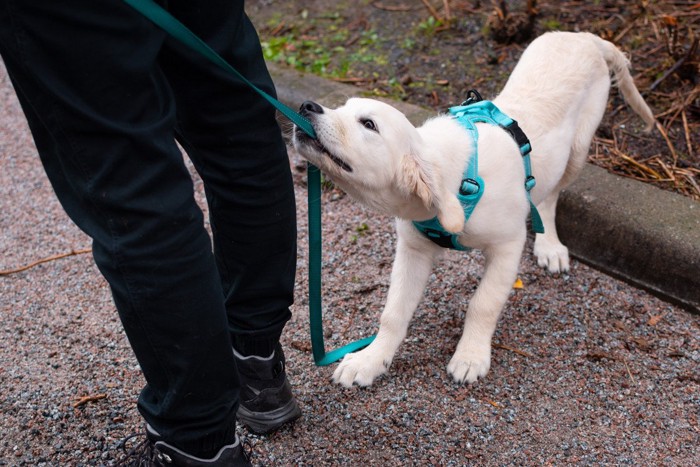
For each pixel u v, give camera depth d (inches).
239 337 77.6
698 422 88.4
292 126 86.3
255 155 66.4
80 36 49.7
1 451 85.3
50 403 92.3
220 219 69.7
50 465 83.2
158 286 56.2
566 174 116.0
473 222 90.4
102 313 109.7
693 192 124.0
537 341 102.9
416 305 98.3
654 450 84.6
